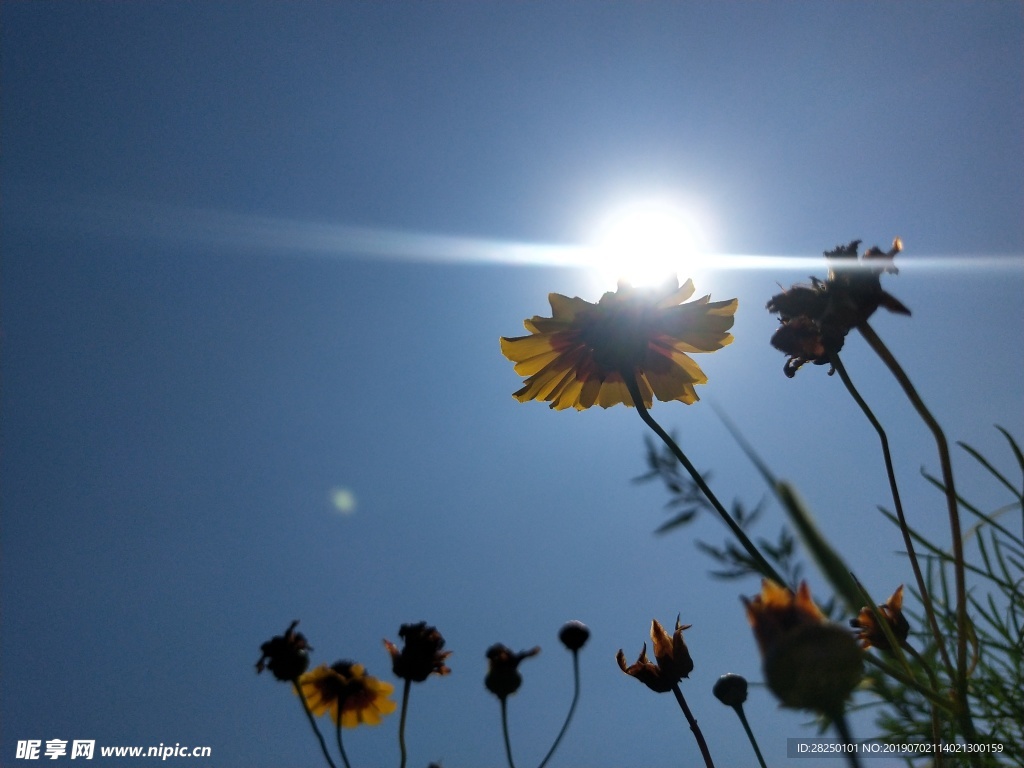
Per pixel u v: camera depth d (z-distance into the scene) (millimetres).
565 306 221
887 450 169
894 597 173
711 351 220
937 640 156
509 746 260
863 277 172
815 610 105
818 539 112
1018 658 171
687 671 187
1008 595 174
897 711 169
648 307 217
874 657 146
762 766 168
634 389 211
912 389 164
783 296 177
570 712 269
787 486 116
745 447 120
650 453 210
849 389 172
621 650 191
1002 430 177
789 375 177
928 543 167
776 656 102
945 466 161
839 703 100
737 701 172
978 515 180
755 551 155
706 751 180
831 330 172
